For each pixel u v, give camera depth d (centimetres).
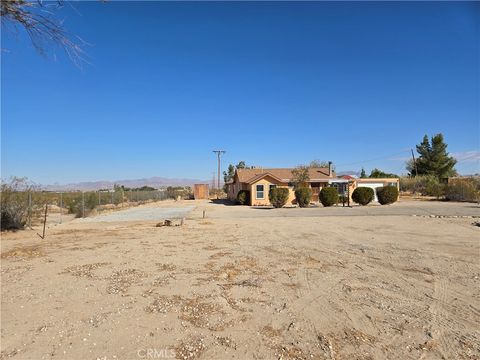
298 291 607
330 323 471
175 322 473
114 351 393
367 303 546
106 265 810
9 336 430
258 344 411
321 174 4244
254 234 1336
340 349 398
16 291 610
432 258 864
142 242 1166
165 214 2572
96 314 501
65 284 653
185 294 591
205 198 6112
